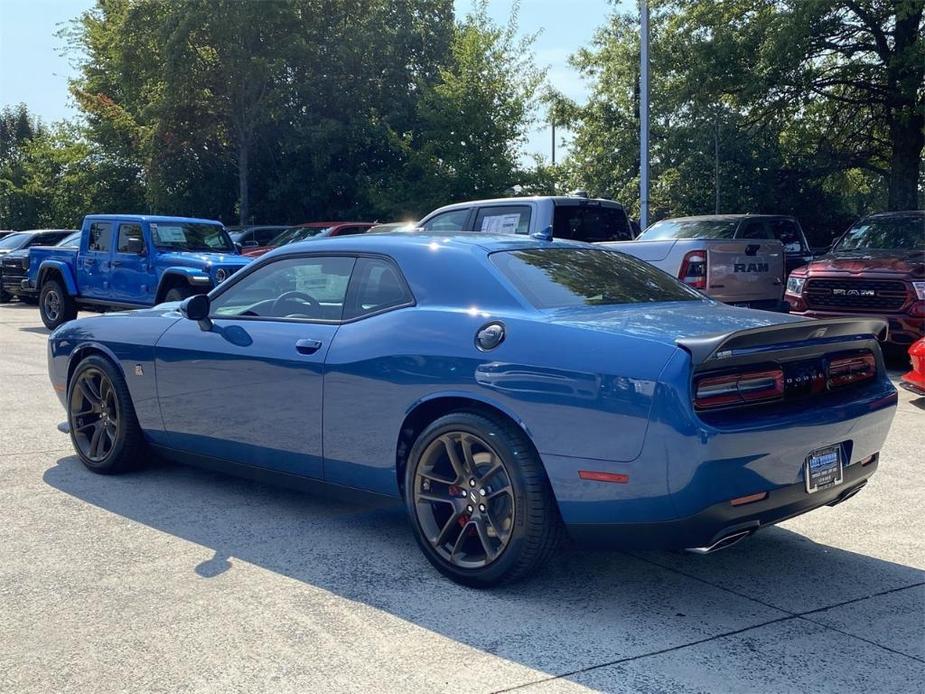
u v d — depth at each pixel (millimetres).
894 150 22172
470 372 3975
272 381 4789
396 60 31359
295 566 4316
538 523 3822
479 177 26875
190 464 5527
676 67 22578
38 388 9234
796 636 3576
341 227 19406
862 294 10062
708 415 3496
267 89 30297
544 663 3328
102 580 4117
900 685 3178
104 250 14758
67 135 39312
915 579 4207
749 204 24562
